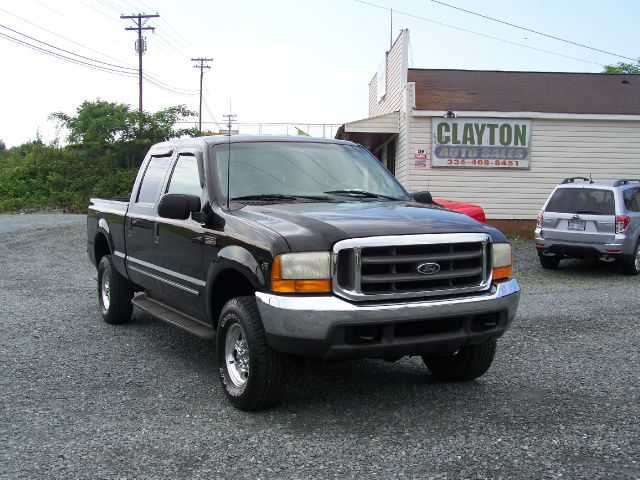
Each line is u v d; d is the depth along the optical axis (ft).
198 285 17.87
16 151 161.17
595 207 41.52
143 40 150.10
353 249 14.17
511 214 62.08
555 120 61.26
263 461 12.82
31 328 24.80
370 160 20.93
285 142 20.04
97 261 27.55
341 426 14.75
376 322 14.11
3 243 53.83
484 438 13.98
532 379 18.52
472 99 64.69
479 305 15.15
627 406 16.11
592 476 12.08
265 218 15.97
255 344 14.99
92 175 123.75
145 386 17.80
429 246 14.84
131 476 12.14
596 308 29.30
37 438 14.02
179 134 130.62
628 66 120.57
